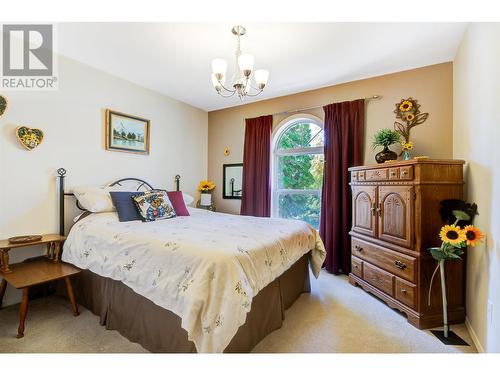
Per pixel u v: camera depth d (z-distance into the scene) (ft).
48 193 8.02
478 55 5.88
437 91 8.79
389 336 5.92
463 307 6.56
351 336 5.91
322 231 10.72
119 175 10.09
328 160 10.57
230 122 13.85
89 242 6.79
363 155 10.13
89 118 9.05
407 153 8.68
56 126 8.17
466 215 5.74
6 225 7.16
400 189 7.01
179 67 9.13
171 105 12.34
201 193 13.98
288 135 12.50
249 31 6.91
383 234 7.63
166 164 12.12
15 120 7.30
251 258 5.08
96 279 6.76
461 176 6.71
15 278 6.19
